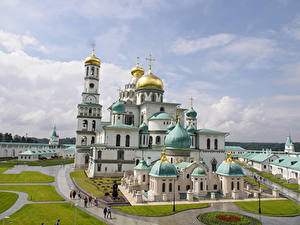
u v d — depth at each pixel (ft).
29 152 484.74
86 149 342.23
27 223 117.19
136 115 338.75
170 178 176.96
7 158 490.08
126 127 276.82
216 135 309.22
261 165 378.53
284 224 124.88
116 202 160.25
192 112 342.85
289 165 302.25
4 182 225.56
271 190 220.02
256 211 146.41
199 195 179.63
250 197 184.65
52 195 177.27
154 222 123.85
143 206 153.38
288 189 229.66
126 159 274.36
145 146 290.97
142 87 333.62
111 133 273.13
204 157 298.76
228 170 185.68
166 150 222.28
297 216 138.51
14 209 139.74
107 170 267.59
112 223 121.19
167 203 161.58
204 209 148.77
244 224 122.52
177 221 126.00
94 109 352.49
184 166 193.98
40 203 153.89
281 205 162.09
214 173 192.95
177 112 364.38
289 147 585.22
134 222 123.34
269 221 129.18
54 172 307.78
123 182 216.95
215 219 128.47
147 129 296.10
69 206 149.07
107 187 212.64
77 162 336.90
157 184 173.27
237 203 164.76
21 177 257.75
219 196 181.47
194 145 302.66
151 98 329.31
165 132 290.35
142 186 207.00
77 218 126.93
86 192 191.11
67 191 194.18
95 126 350.84
